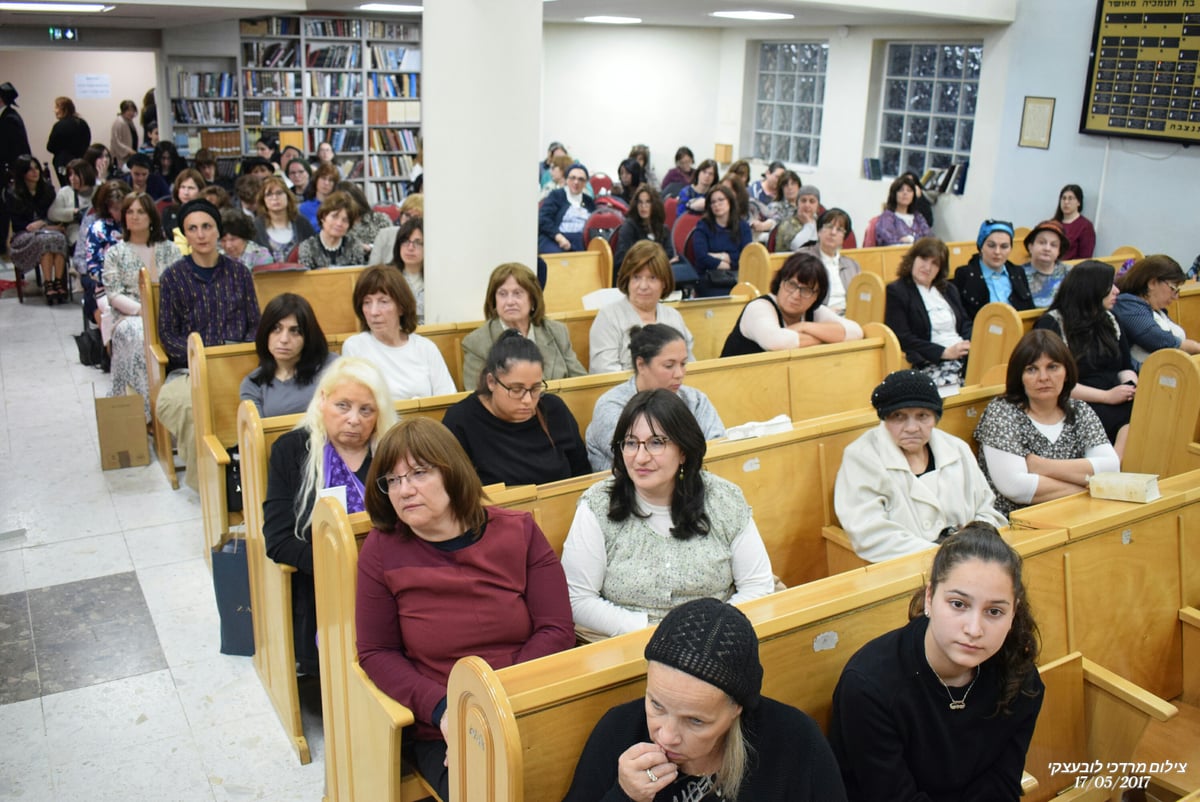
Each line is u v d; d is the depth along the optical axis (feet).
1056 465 11.00
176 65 32.48
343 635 7.55
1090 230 26.73
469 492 7.12
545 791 5.91
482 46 13.56
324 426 9.29
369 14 33.94
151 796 8.98
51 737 9.71
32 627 11.58
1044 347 10.89
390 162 36.76
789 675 6.88
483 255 14.39
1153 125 25.32
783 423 11.03
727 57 38.58
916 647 6.53
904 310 18.28
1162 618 9.21
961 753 6.61
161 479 15.90
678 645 5.20
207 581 12.81
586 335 15.29
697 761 5.60
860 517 9.68
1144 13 24.99
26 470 16.03
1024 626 6.54
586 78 38.34
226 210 18.43
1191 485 9.62
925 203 27.89
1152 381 13.17
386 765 7.02
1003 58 28.96
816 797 5.65
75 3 24.00
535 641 7.23
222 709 10.27
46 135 46.50
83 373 20.92
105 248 20.62
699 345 16.33
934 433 10.27
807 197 25.12
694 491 8.05
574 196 27.22
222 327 15.52
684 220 25.61
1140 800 8.55
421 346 12.80
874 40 32.58
